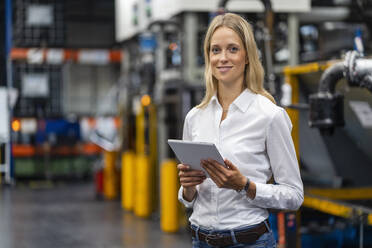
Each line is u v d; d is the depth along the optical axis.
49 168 13.10
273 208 2.37
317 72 4.05
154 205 8.71
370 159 4.20
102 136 11.11
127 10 9.09
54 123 12.70
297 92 4.38
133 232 7.50
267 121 2.24
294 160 2.27
